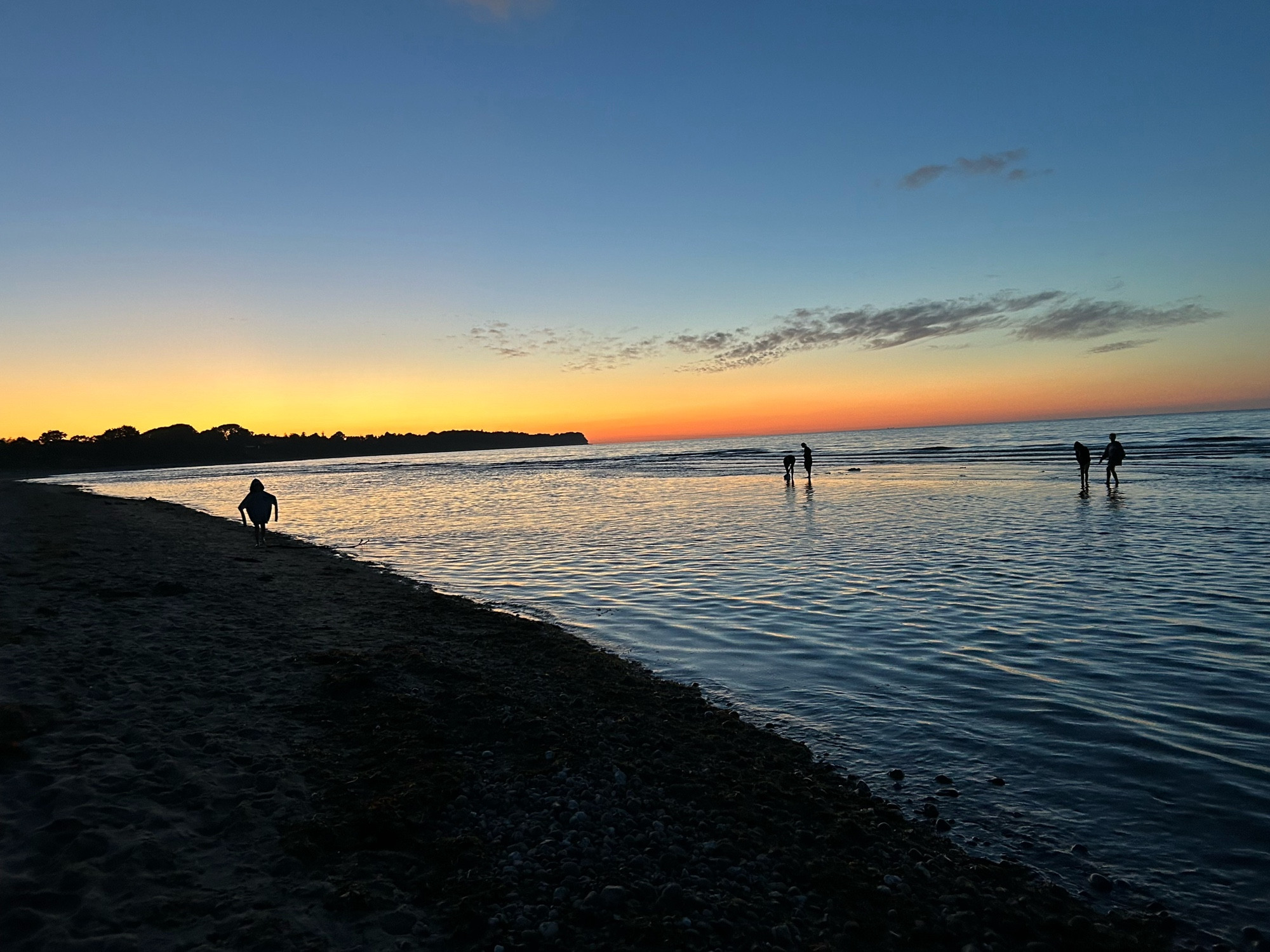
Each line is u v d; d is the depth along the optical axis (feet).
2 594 34.91
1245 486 82.38
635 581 43.88
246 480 229.45
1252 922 12.59
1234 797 16.52
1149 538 50.16
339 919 11.32
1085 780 17.72
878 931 12.23
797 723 22.08
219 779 15.85
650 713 22.65
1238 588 34.81
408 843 13.99
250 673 24.21
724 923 11.96
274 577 46.32
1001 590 36.99
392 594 41.57
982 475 119.44
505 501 109.81
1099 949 11.98
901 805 17.02
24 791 14.28
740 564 47.65
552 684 25.04
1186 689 22.86
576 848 14.19
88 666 23.27
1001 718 21.61
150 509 109.40
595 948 11.15
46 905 10.78
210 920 10.93
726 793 17.21
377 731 19.56
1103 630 29.35
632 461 274.98
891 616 33.04
